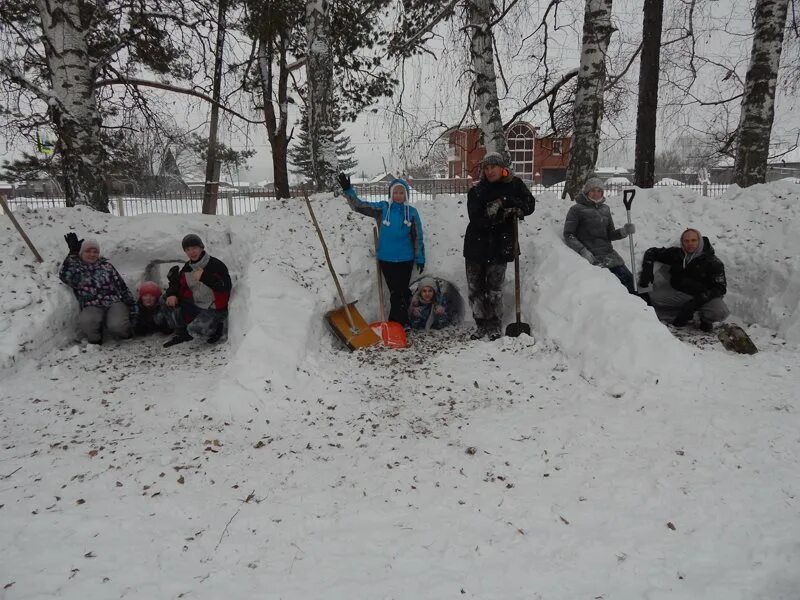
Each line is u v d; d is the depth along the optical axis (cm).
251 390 414
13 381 478
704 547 250
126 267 655
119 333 599
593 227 597
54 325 549
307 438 369
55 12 712
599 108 778
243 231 656
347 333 555
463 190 1642
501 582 231
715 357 478
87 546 259
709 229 637
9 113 871
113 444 363
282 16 1009
